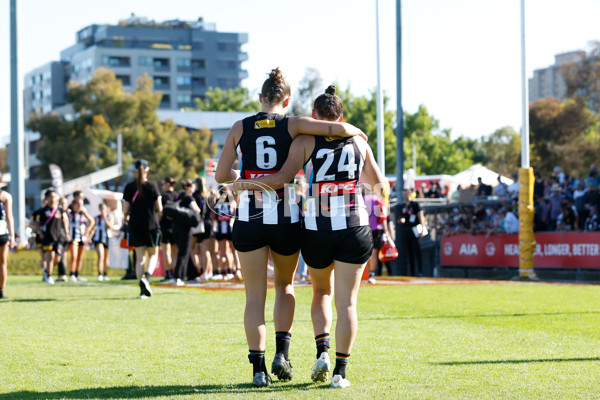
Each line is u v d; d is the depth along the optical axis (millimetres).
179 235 14711
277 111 5145
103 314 9219
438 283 14852
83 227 18406
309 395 4543
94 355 6145
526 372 5250
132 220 11555
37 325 8117
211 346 6609
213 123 76688
